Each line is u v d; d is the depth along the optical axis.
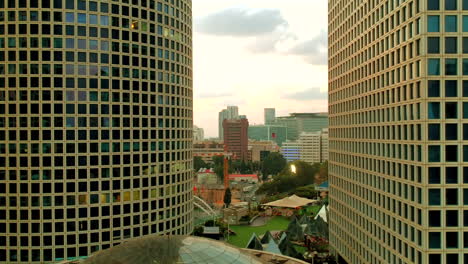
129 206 94.94
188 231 111.44
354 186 87.62
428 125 56.25
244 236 131.12
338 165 100.31
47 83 87.44
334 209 104.44
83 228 89.75
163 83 101.69
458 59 56.09
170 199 103.62
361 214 83.00
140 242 40.59
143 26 96.94
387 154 69.56
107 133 91.75
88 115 89.94
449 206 56.28
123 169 93.81
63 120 88.19
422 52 56.41
